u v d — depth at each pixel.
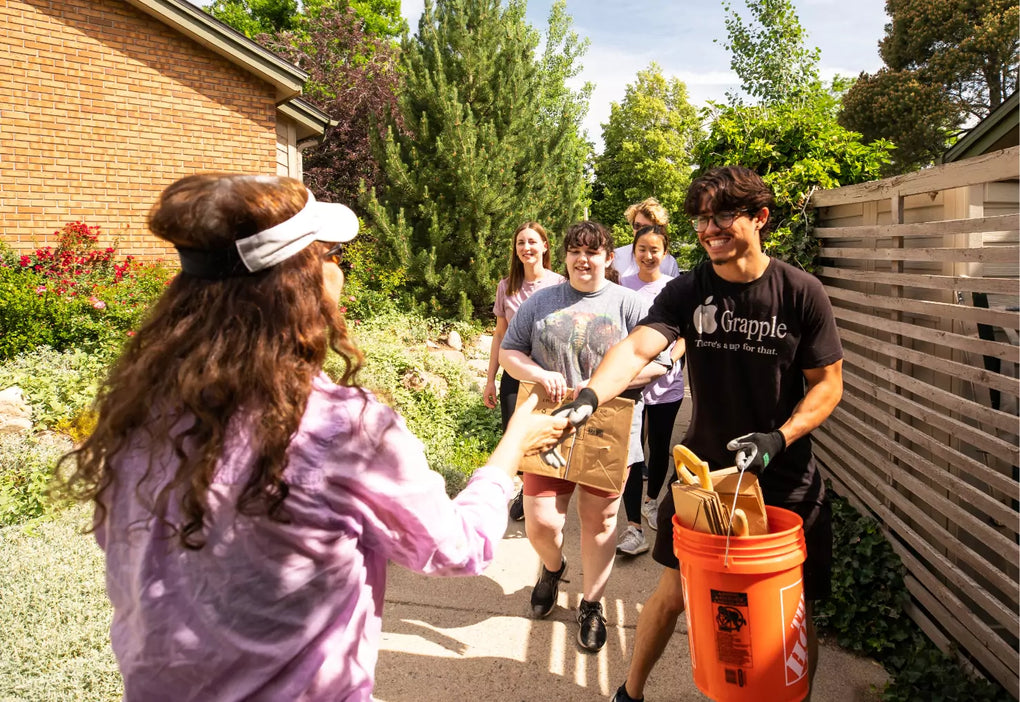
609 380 2.50
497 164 12.05
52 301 8.07
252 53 11.70
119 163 10.98
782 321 2.41
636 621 3.70
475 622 3.70
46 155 10.38
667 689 3.12
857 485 4.26
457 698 3.07
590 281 3.59
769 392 2.46
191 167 11.61
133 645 1.14
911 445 3.62
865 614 3.47
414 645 3.47
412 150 12.38
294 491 1.11
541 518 3.45
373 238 12.66
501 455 1.53
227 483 1.09
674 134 29.64
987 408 2.75
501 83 12.42
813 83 16.28
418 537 1.22
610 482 3.24
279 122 12.75
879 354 4.11
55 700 2.80
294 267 1.19
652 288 5.03
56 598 3.40
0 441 5.68
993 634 2.71
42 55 10.28
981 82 31.16
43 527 4.27
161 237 1.17
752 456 2.14
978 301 2.99
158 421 1.13
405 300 11.96
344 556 1.18
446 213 12.23
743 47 16.67
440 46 12.40
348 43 21.52
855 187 4.21
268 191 1.16
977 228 2.78
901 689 2.96
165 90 11.30
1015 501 2.85
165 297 1.19
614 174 31.19
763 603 2.12
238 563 1.10
